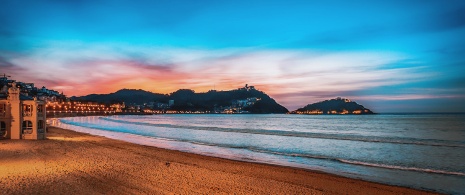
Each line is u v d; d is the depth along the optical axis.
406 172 23.23
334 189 17.39
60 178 17.39
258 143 44.75
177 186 16.69
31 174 18.17
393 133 69.06
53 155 25.58
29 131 37.06
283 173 21.67
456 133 68.25
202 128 84.00
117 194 14.68
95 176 18.25
